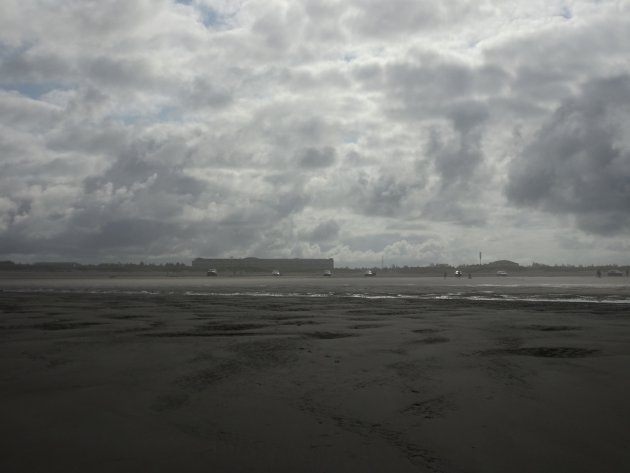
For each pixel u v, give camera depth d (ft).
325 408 18.61
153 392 21.01
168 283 201.05
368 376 23.84
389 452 14.26
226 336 38.14
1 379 23.35
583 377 23.27
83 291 126.41
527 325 45.19
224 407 18.78
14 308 68.80
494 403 19.10
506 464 13.43
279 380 23.09
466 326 44.50
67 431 16.01
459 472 12.93
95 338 37.19
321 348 31.91
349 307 70.13
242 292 120.88
